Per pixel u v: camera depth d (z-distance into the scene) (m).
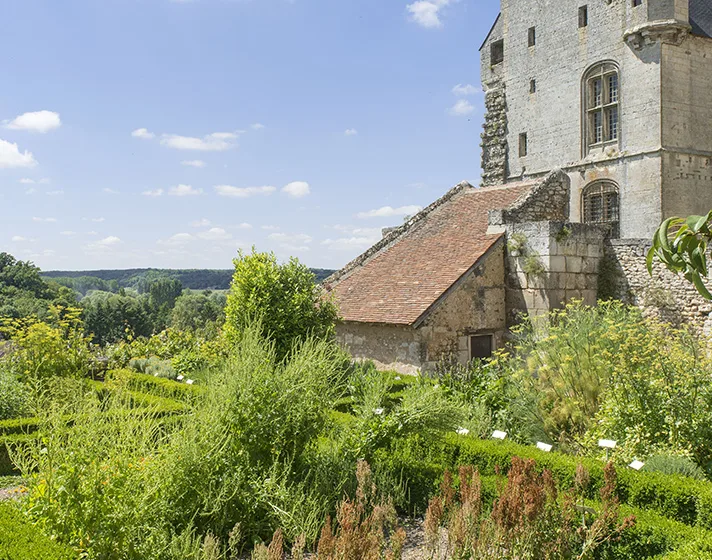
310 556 5.81
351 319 16.47
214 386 7.09
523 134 29.22
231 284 14.09
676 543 5.33
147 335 67.44
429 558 4.38
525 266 15.96
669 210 23.11
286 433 6.99
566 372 9.38
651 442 7.75
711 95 24.08
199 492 5.94
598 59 25.30
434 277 16.41
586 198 26.11
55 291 69.56
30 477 5.23
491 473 7.52
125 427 5.77
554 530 4.65
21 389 11.17
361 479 5.43
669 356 8.27
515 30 29.33
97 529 4.91
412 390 8.61
